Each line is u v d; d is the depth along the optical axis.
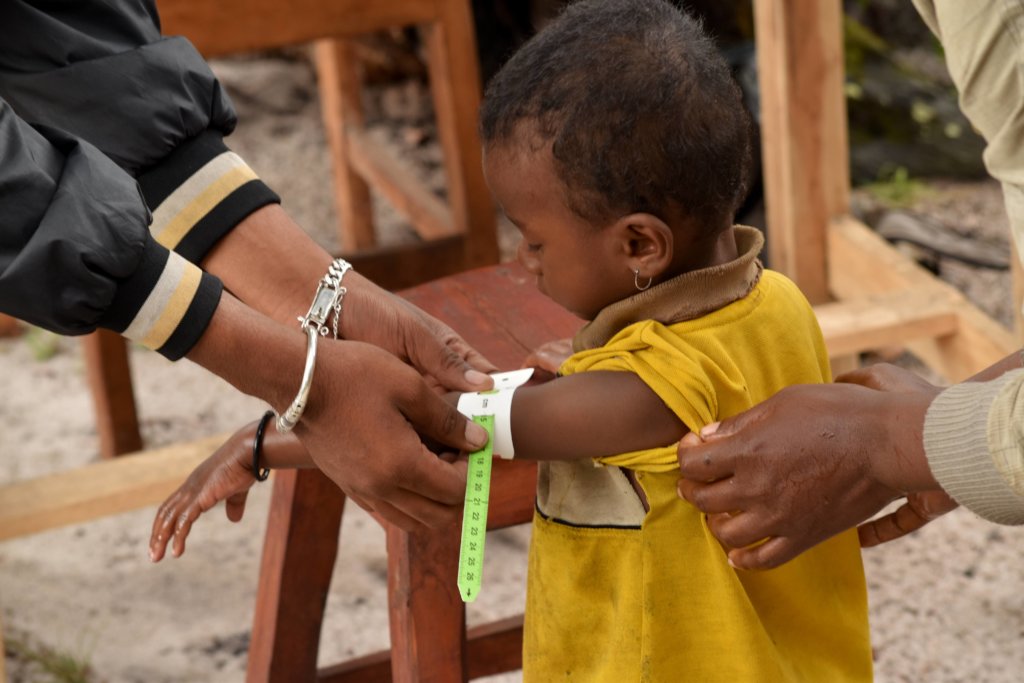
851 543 1.38
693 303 1.21
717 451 1.17
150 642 2.32
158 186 1.49
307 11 2.64
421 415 1.27
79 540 2.64
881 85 3.76
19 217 1.22
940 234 3.30
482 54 4.31
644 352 1.20
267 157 4.21
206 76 1.53
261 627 1.82
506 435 1.25
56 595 2.46
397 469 1.26
